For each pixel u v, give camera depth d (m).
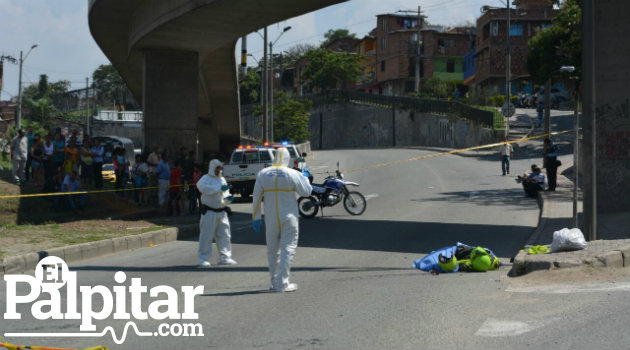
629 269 8.70
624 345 5.45
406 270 9.73
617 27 14.94
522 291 7.80
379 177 31.78
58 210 17.48
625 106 14.96
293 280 9.20
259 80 105.44
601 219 14.50
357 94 75.56
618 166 15.12
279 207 8.39
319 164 42.44
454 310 6.92
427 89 70.94
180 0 19.72
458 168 35.16
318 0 17.94
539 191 21.64
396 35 86.56
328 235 14.23
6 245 12.16
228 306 7.55
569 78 27.41
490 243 12.59
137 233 14.14
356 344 5.76
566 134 45.12
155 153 20.47
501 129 46.84
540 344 5.57
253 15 19.69
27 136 22.25
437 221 16.22
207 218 10.83
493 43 69.38
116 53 32.25
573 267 8.59
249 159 24.36
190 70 25.33
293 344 5.84
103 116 80.56
